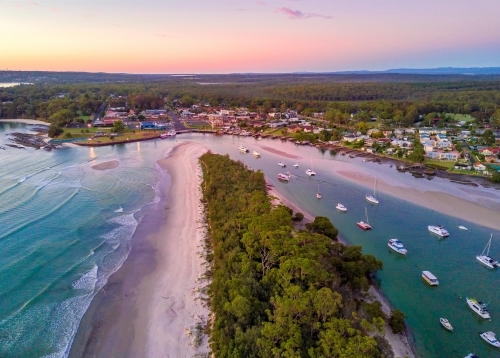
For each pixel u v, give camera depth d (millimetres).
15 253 64188
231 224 67000
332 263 55594
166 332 46031
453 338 46094
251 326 41531
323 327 38844
